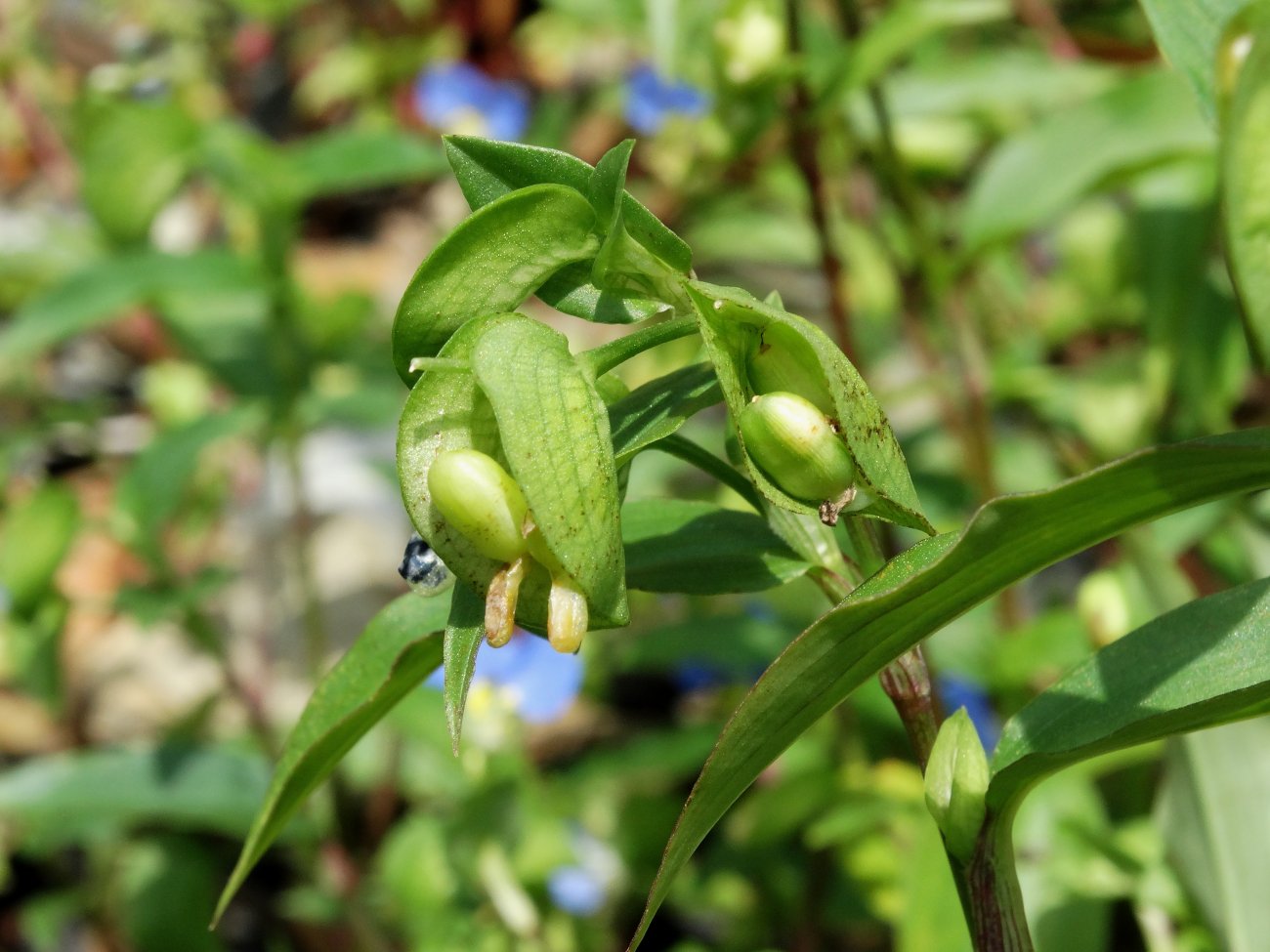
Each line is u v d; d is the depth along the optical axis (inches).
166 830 16.5
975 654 13.9
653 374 18.1
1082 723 7.5
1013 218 13.9
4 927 17.3
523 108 22.6
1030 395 15.6
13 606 14.8
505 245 7.3
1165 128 13.6
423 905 14.5
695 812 7.2
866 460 7.1
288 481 22.1
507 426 6.9
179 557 19.3
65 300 14.8
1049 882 11.1
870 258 18.5
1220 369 15.0
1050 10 19.2
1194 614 7.5
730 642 14.7
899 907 13.3
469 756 14.0
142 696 19.9
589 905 14.1
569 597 7.0
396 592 21.2
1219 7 7.8
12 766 18.9
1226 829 10.1
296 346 16.1
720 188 18.8
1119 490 6.8
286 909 15.8
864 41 12.8
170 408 19.3
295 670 20.3
